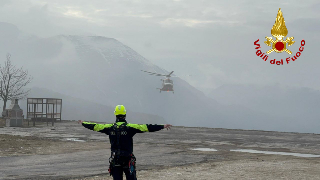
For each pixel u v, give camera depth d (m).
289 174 11.41
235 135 32.47
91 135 29.08
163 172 11.65
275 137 30.83
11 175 10.74
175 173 11.42
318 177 10.95
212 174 11.28
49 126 41.03
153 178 10.45
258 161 15.05
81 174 11.14
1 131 31.44
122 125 6.29
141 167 12.95
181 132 35.41
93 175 10.99
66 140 24.30
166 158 15.79
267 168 12.72
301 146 23.14
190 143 23.78
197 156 16.72
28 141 21.98
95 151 17.83
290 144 24.41
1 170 11.67
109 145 21.17
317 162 14.88
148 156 16.48
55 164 13.33
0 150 17.09
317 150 20.83
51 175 10.88
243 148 21.31
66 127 39.53
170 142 24.31
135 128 6.27
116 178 6.24
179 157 16.19
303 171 12.09
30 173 11.19
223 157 16.48
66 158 15.09
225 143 24.31
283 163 14.31
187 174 11.23
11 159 14.41
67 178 10.41
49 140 23.64
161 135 30.64
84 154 16.56
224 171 11.95
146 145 21.84
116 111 6.50
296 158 16.39
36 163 13.50
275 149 21.02
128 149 6.27
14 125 38.81
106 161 14.30
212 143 24.12
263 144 24.09
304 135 34.44
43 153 16.72
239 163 14.25
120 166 6.25
